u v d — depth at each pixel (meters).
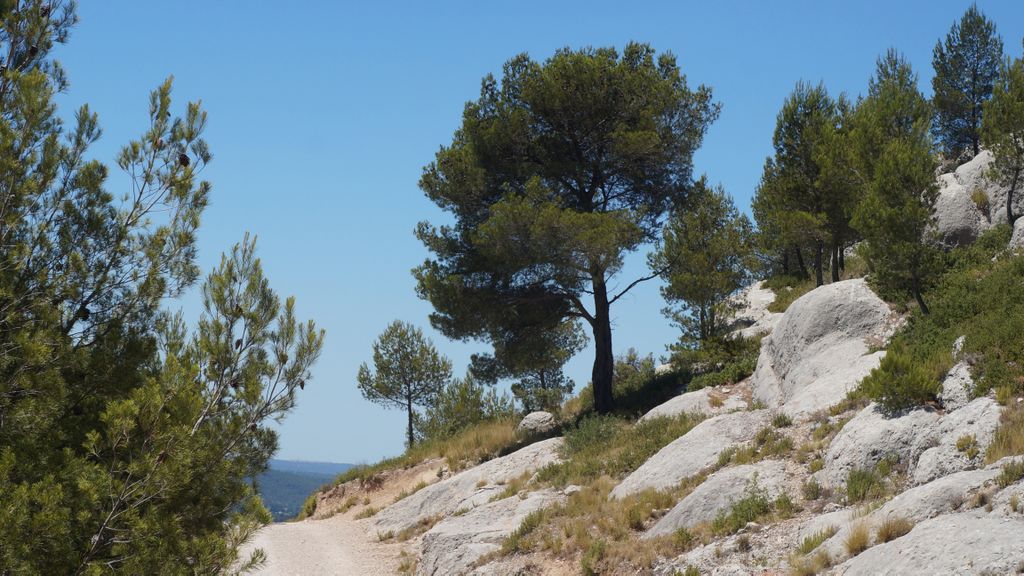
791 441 15.50
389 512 24.38
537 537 15.77
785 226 27.48
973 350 14.60
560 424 28.27
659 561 13.01
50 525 8.41
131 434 9.83
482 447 28.98
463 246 28.25
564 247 25.03
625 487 17.06
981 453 11.51
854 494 12.43
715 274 28.78
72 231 11.24
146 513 9.77
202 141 12.38
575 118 27.12
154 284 11.67
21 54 11.62
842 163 26.64
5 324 10.14
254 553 11.28
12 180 10.26
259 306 11.91
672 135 27.33
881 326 20.02
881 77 36.78
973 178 27.67
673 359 29.75
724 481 14.36
